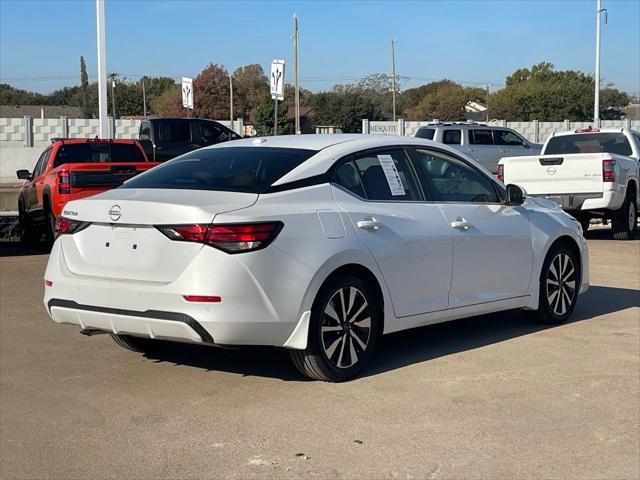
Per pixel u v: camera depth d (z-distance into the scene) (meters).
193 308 5.25
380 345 7.11
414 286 6.38
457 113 94.31
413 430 5.07
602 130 16.48
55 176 12.60
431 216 6.58
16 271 11.30
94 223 5.79
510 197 7.28
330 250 5.71
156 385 6.03
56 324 8.05
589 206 14.02
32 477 4.44
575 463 4.61
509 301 7.28
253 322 5.35
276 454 4.71
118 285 5.52
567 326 7.82
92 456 4.73
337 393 5.75
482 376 6.16
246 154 6.31
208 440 4.94
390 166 6.54
